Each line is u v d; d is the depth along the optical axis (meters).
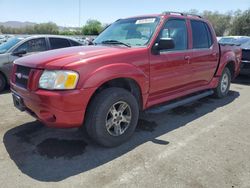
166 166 3.04
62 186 2.67
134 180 2.77
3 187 2.64
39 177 2.82
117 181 2.75
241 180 2.79
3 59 6.72
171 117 4.74
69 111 2.99
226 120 4.62
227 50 5.85
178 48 4.36
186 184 2.70
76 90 2.97
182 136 3.90
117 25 4.65
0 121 4.41
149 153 3.35
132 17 4.66
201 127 4.27
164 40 3.71
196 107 5.38
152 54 3.81
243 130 4.16
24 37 7.36
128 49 3.61
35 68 3.12
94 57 3.19
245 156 3.30
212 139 3.80
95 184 2.70
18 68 3.51
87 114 3.27
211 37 5.27
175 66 4.23
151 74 3.81
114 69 3.25
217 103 5.70
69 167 3.02
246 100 5.98
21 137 3.79
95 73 3.09
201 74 5.01
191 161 3.16
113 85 3.64
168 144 3.62
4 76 6.83
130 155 3.30
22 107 3.47
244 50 7.93
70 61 3.05
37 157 3.23
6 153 3.32
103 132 3.33
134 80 3.57
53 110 2.97
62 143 3.61
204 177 2.83
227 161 3.17
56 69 2.98
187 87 4.77
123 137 3.58
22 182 2.73
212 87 5.59
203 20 5.13
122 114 3.55
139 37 4.03
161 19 4.15
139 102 3.88
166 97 4.32
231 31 47.28
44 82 3.01
